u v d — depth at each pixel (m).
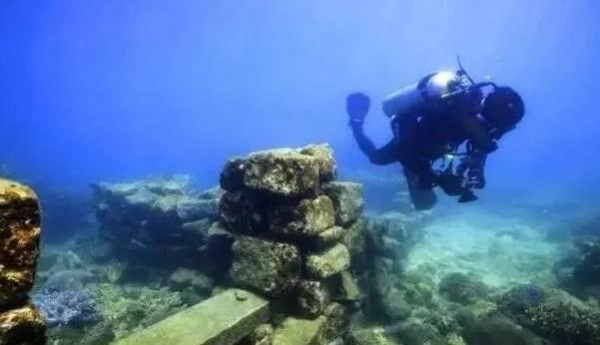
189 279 5.95
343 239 5.15
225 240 4.86
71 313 5.74
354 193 5.40
